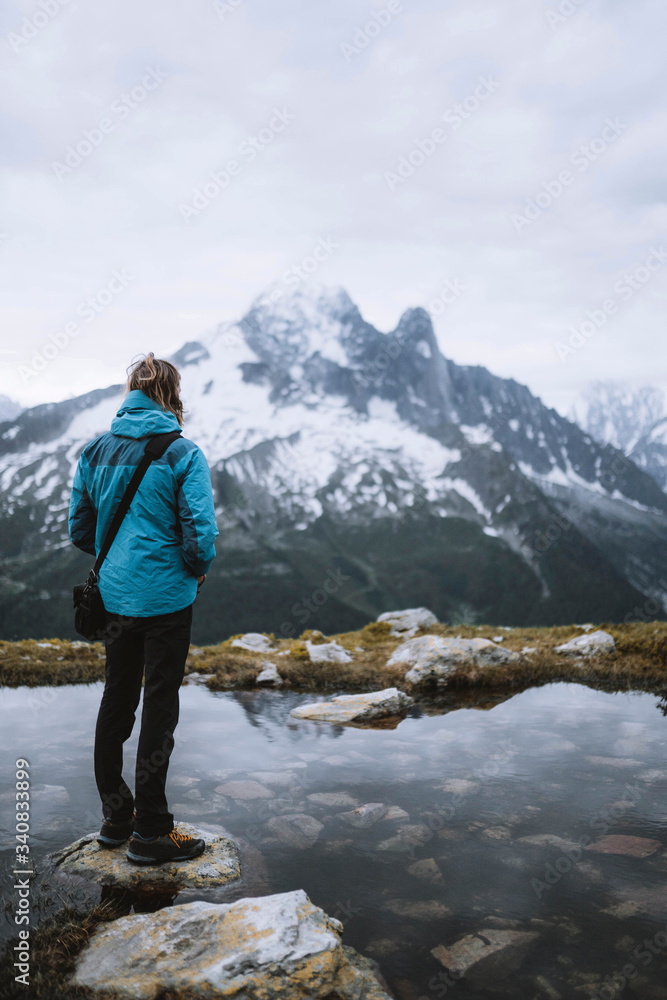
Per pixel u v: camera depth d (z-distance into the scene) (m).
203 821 4.34
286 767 5.51
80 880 3.51
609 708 7.73
